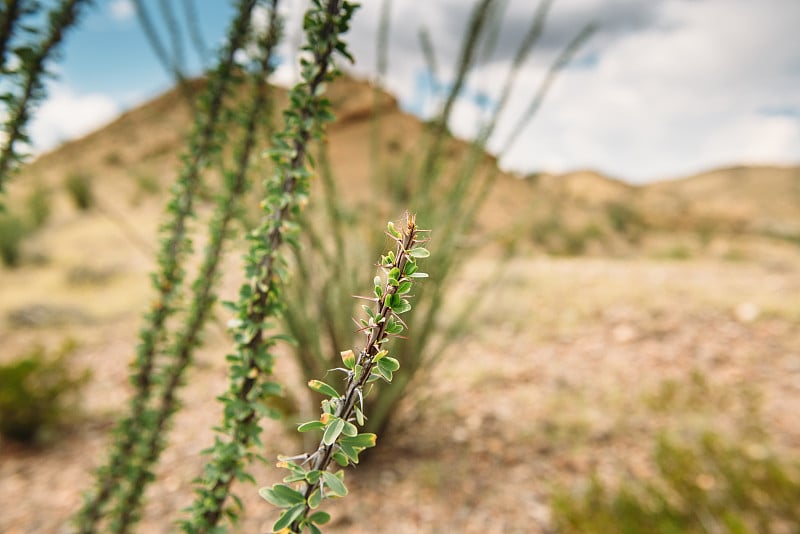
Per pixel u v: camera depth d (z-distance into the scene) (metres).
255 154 1.42
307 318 2.54
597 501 1.94
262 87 1.36
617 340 4.41
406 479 2.61
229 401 0.96
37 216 11.59
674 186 64.31
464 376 3.85
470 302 2.94
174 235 1.50
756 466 2.02
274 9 1.26
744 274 6.58
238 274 4.27
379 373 0.54
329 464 0.59
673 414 3.12
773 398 3.21
